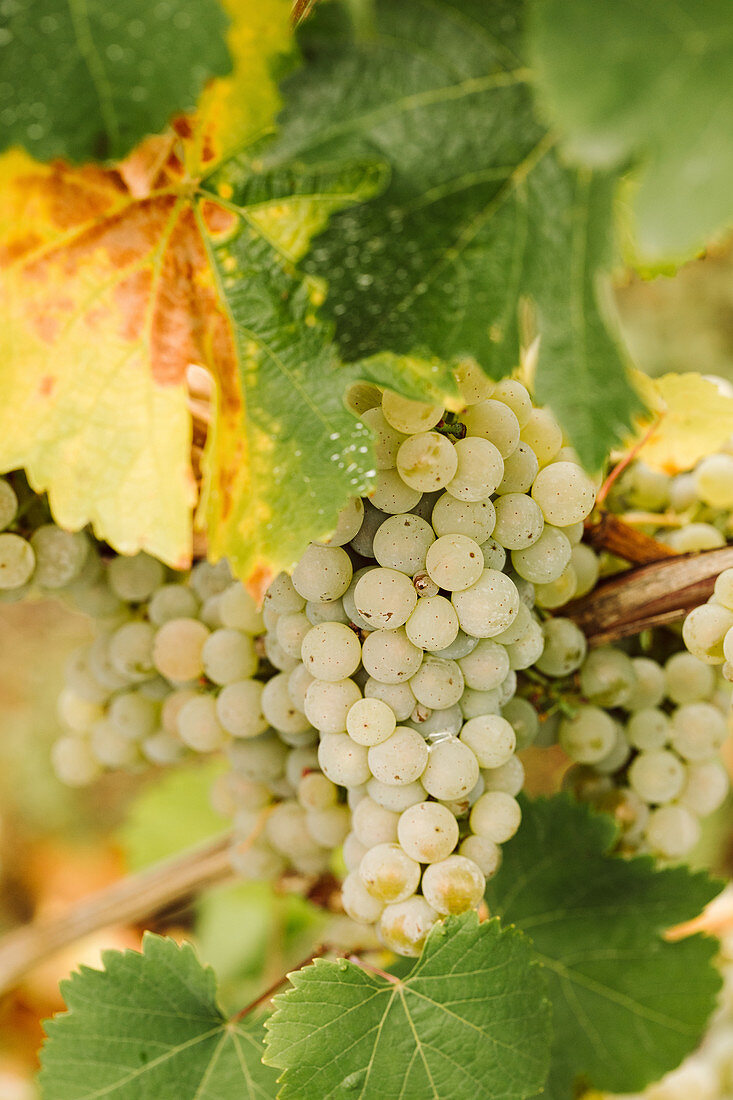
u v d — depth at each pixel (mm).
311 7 488
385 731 515
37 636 1414
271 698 551
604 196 467
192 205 502
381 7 461
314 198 494
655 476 597
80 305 505
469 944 517
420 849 514
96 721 625
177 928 1004
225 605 569
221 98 484
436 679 515
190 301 510
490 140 467
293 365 508
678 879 594
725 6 440
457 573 506
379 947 620
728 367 1415
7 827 1304
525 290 475
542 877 598
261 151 491
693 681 583
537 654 535
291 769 571
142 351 512
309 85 467
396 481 516
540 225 471
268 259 503
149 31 463
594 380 475
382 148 468
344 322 482
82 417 511
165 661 576
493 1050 521
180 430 518
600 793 594
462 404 504
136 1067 548
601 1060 595
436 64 463
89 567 578
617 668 569
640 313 1449
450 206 471
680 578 562
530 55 445
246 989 878
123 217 501
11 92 463
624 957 598
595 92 443
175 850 890
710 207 445
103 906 707
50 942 711
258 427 513
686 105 443
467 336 479
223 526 517
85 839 1316
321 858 598
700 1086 714
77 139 466
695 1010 594
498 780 535
